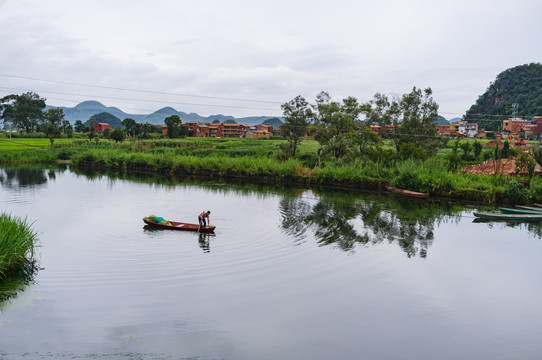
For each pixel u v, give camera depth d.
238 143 106.00
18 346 10.73
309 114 69.44
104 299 13.79
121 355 10.46
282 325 12.39
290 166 53.38
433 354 11.11
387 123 71.81
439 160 48.66
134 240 21.08
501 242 22.95
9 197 34.44
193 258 18.38
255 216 28.50
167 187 44.88
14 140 111.88
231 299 14.11
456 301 14.67
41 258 17.92
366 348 11.27
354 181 47.50
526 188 37.41
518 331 12.56
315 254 19.55
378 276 16.88
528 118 185.38
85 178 52.09
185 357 10.48
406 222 27.70
